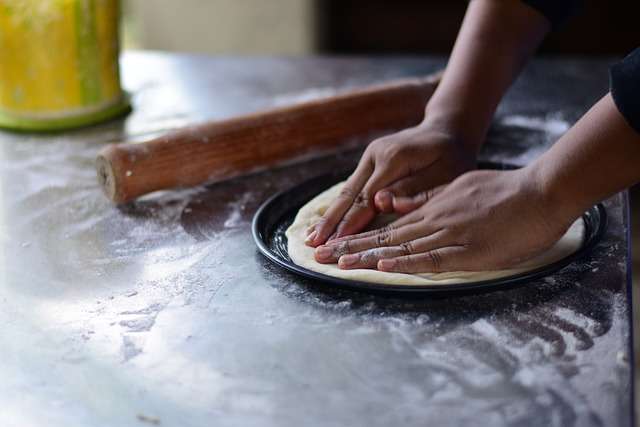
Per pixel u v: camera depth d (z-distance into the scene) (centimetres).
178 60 186
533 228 90
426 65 177
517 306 86
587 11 307
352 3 326
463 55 121
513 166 119
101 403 74
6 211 115
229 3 318
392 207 103
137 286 94
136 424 71
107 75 149
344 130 132
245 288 92
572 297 87
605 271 92
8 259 101
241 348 81
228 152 121
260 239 100
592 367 76
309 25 319
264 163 125
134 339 83
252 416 72
